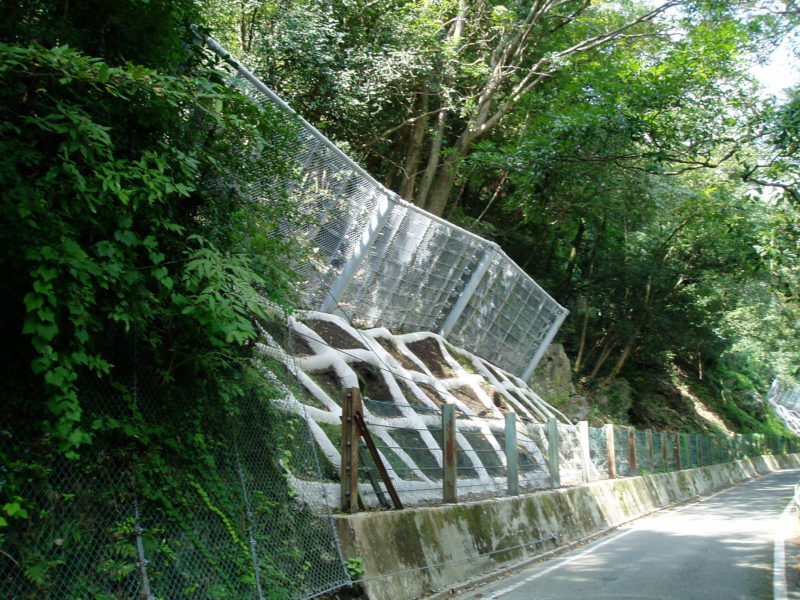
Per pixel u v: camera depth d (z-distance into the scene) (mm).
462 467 11914
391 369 13789
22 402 4934
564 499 14047
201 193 6539
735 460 36219
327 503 7500
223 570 5918
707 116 11945
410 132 23516
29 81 5031
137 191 5473
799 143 10758
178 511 5754
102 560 4996
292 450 7789
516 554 10906
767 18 12508
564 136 12250
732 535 13281
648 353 34250
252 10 18188
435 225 16016
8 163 4672
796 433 62469
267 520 6723
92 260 5000
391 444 10789
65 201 4918
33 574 4457
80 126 4852
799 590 8070
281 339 9047
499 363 20938
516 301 20766
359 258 13703
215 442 6484
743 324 37344
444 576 8742
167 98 5414
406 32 19359
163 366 6082
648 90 11875
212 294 6000
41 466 4781
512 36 22031
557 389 24109
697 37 13680
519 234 28000
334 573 7000
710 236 27656
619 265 30047
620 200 22344
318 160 11977
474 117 21953
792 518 15969
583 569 9914
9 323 5027
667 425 32875
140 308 5480
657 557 10727
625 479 18781
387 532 8117
